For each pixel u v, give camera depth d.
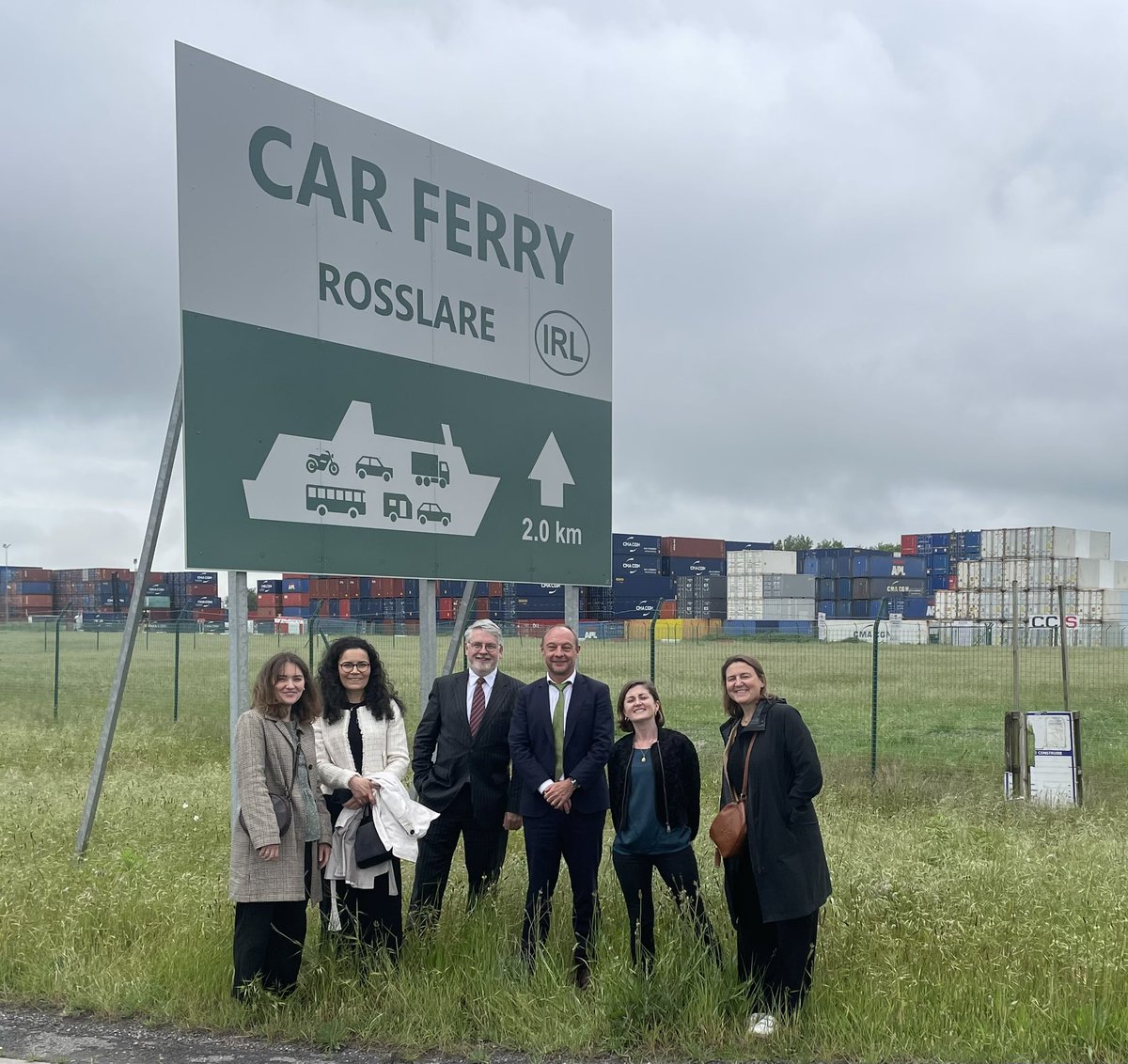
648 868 5.54
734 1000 5.06
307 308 7.46
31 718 17.81
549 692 5.77
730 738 5.21
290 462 7.31
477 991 5.29
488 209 8.82
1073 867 7.23
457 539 8.46
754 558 59.78
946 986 5.20
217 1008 5.13
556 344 9.40
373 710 5.70
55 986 5.36
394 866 5.64
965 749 15.16
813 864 4.97
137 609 8.05
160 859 7.47
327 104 7.65
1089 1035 4.67
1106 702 21.61
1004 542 55.91
